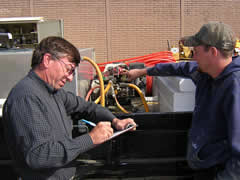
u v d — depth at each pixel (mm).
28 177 1159
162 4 7820
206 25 1190
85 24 7910
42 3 7824
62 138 1142
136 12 7859
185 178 1669
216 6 7848
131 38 7965
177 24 7891
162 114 1629
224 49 1140
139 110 2688
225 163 1210
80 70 2201
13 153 1106
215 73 1213
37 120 1017
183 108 1840
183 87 1792
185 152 1659
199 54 1212
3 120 1120
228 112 1107
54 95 1222
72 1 7809
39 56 1103
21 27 6648
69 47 1138
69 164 1286
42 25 5242
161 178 1671
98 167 1638
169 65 1682
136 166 1655
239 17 7895
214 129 1233
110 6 7828
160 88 2424
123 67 2988
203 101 1307
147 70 1812
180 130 1643
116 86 2547
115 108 2713
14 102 1028
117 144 1630
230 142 1077
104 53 8039
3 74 1916
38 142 998
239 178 1093
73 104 1429
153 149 1661
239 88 1092
